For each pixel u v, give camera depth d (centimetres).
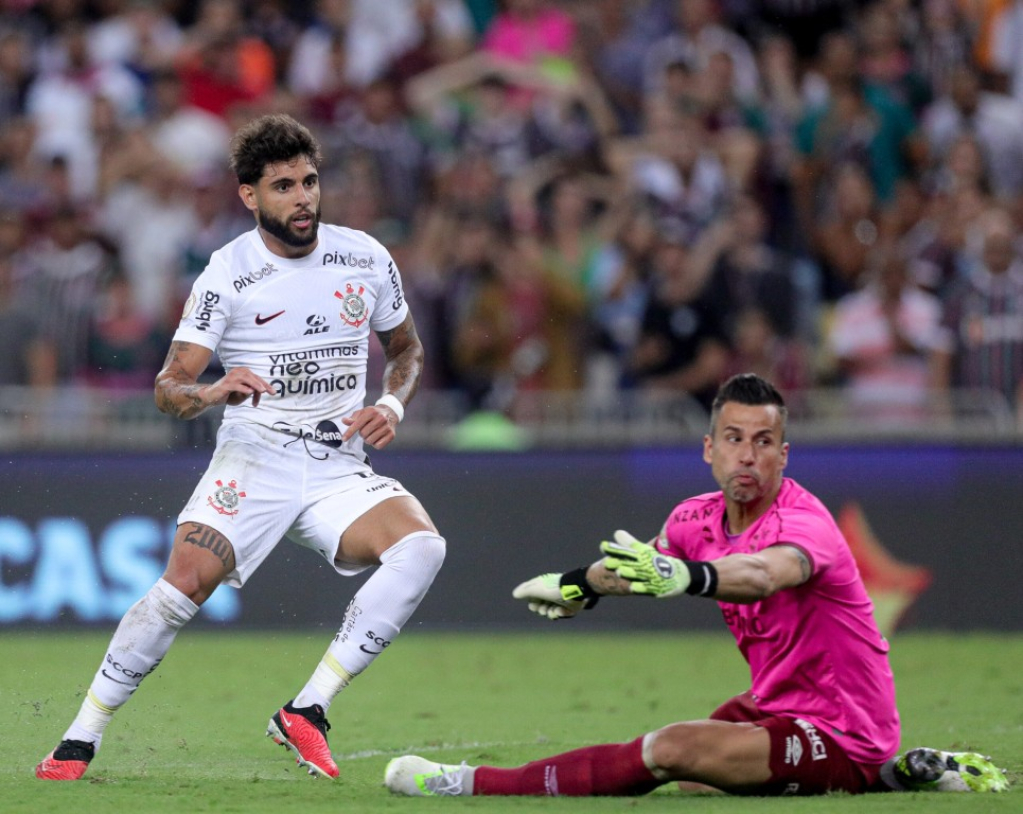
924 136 5228
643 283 4691
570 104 5212
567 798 1622
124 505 3931
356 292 1977
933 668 3319
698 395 4453
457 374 4581
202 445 3981
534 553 4041
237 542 1892
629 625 4078
